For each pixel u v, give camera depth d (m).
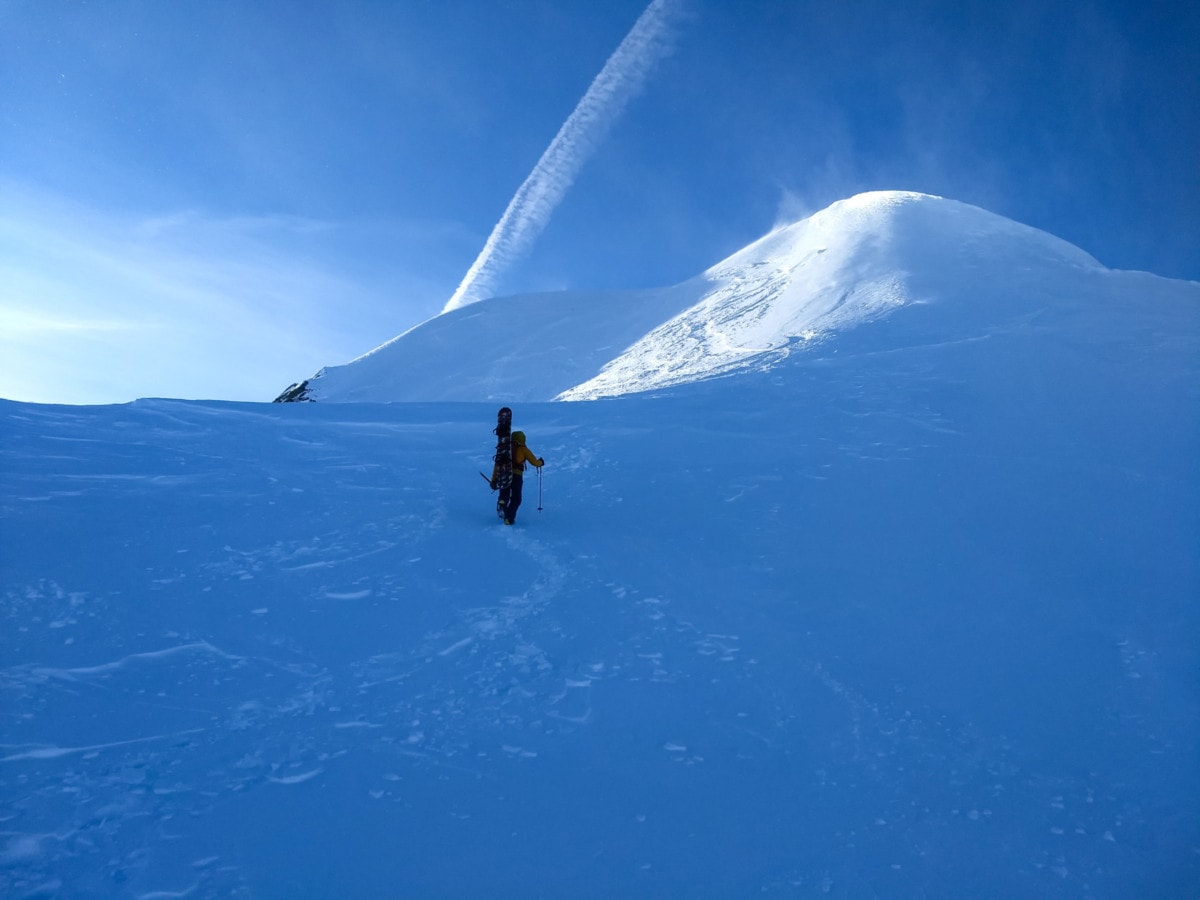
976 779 4.82
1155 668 6.30
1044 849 4.19
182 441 11.72
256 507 8.95
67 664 5.25
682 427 13.75
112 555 7.16
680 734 5.06
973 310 23.92
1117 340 18.45
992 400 14.73
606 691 5.52
